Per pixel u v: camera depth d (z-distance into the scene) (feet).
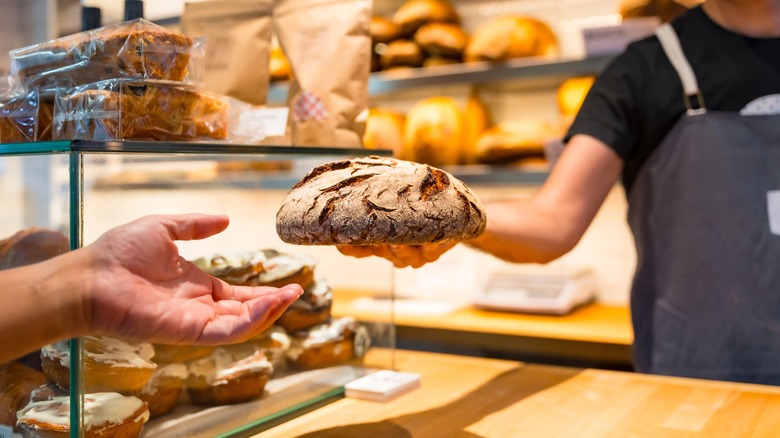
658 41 5.61
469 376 4.66
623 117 5.46
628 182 5.86
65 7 9.48
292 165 4.39
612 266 9.29
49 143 3.14
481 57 8.55
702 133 5.38
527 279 8.73
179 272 3.25
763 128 5.27
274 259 4.01
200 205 3.93
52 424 3.23
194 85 3.78
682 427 3.87
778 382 5.19
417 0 9.16
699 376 5.38
